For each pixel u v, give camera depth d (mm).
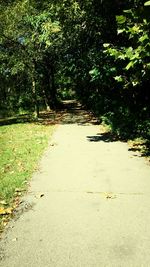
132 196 5793
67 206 5500
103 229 4656
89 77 17219
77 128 14203
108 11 10672
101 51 12445
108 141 10578
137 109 11523
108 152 9047
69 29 12117
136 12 6352
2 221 5043
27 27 16141
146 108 10953
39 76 25484
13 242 4418
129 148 9352
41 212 5316
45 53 19562
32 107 30766
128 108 11742
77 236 4508
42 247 4277
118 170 7320
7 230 4754
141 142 9922
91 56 13938
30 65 18719
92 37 12844
